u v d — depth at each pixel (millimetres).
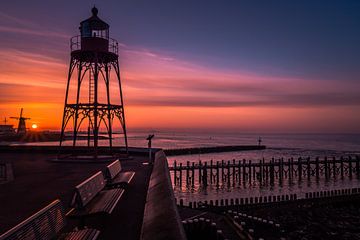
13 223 7848
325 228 23234
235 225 15828
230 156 92375
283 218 26094
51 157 26781
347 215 27188
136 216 8555
